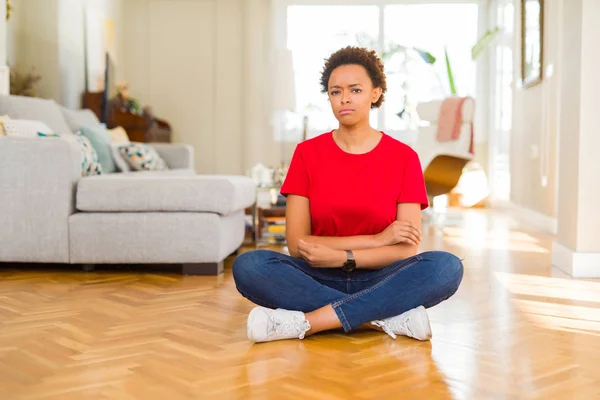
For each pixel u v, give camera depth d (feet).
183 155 19.19
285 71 24.04
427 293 6.72
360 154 7.04
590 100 10.88
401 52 28.04
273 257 6.84
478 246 15.06
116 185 11.11
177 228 11.09
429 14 28.25
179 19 28.89
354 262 6.77
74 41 22.72
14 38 20.48
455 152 18.95
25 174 11.15
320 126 28.43
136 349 6.48
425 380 5.57
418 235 6.91
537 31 19.40
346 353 6.35
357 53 6.95
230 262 12.72
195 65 28.94
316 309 6.73
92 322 7.62
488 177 28.02
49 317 7.87
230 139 29.01
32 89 19.89
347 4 28.37
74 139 11.75
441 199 27.40
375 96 7.07
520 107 22.29
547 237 16.84
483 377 5.66
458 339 6.91
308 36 28.43
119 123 23.27
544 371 5.83
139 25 28.86
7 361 6.07
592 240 11.00
